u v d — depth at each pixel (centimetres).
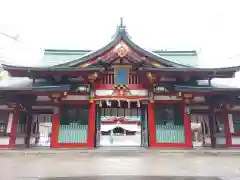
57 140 2320
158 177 888
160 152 1934
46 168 1102
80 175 923
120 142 4575
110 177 884
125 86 2467
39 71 2319
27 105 2464
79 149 2172
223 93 2414
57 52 3061
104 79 2505
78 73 2380
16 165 1205
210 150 2094
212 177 898
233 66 2330
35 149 2181
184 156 1664
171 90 2444
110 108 3175
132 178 866
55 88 2283
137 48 2452
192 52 3119
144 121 2575
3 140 2355
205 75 2450
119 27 2453
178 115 2447
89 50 3066
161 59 2442
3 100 2409
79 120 2402
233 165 1220
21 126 2523
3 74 2702
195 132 4694
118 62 2511
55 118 2367
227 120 2547
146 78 2473
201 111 2577
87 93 2447
